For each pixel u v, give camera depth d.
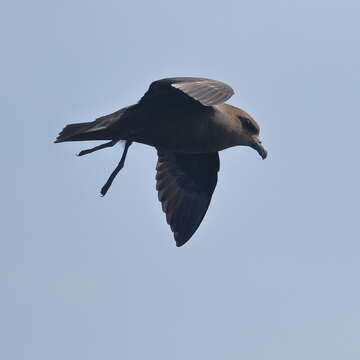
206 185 18.44
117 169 16.67
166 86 15.85
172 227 18.58
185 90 14.96
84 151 16.45
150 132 16.55
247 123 17.45
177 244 18.52
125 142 16.69
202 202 18.50
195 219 18.52
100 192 16.67
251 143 17.52
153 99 16.22
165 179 18.62
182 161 18.41
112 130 16.38
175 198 18.61
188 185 18.55
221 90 15.04
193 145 16.98
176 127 16.62
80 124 16.36
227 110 17.28
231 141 17.27
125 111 16.36
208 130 16.88
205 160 18.20
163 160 18.58
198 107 16.69
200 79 15.47
